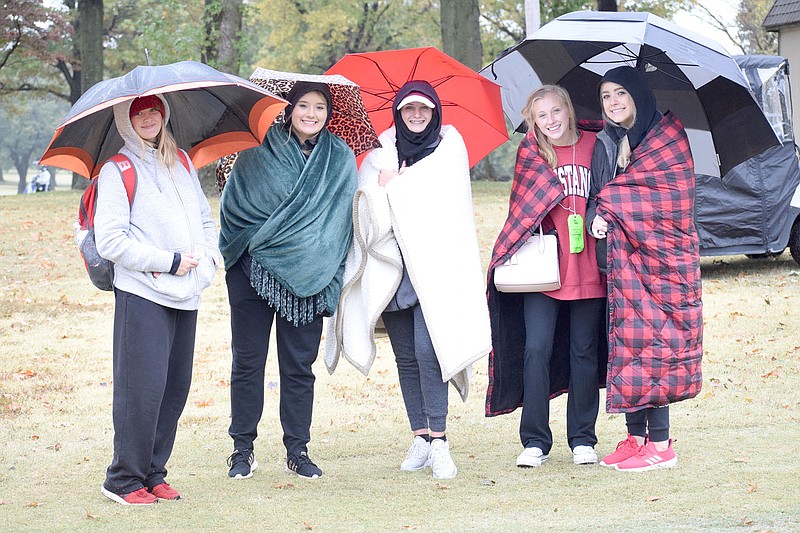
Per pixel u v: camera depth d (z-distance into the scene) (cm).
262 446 1155
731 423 1188
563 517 842
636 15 978
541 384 1018
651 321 962
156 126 886
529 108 1004
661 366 962
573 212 1000
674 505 865
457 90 1079
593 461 1023
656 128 974
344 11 8288
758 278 2391
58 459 1098
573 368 1026
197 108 939
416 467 1030
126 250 857
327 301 970
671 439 1077
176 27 5581
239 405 1003
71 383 1511
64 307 2205
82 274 2661
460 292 980
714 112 1028
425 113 995
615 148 987
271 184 956
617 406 966
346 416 1295
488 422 1251
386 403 1367
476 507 884
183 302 894
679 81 1029
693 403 1294
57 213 4050
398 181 977
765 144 1017
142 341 877
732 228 2347
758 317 1903
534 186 996
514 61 1075
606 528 801
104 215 865
